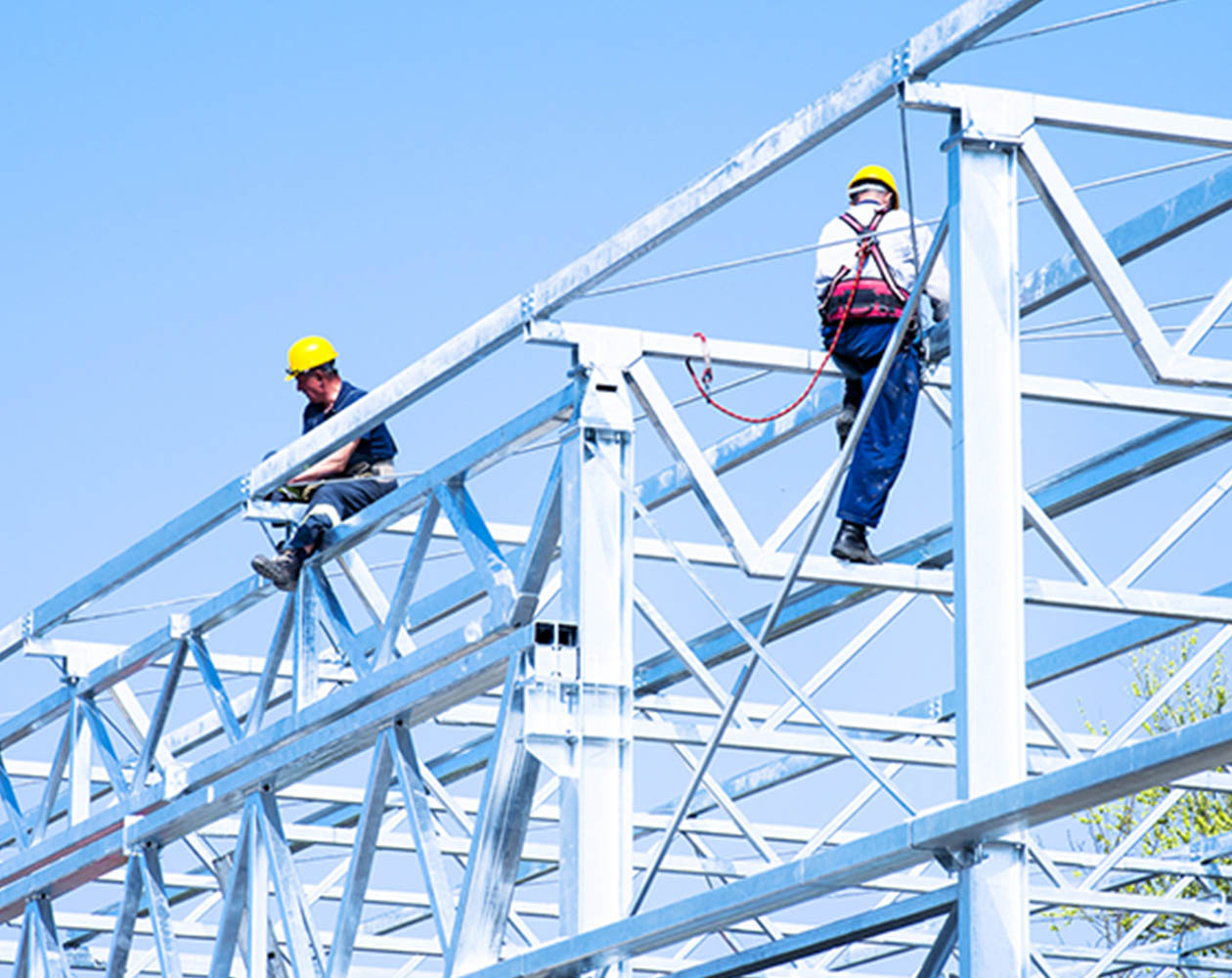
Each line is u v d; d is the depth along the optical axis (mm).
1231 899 16906
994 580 8062
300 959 12453
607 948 9461
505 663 10867
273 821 13031
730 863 16656
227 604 13734
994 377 8234
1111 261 8703
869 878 8383
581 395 10695
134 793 14367
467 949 10711
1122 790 7156
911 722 15109
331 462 13070
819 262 10195
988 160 8445
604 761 10344
